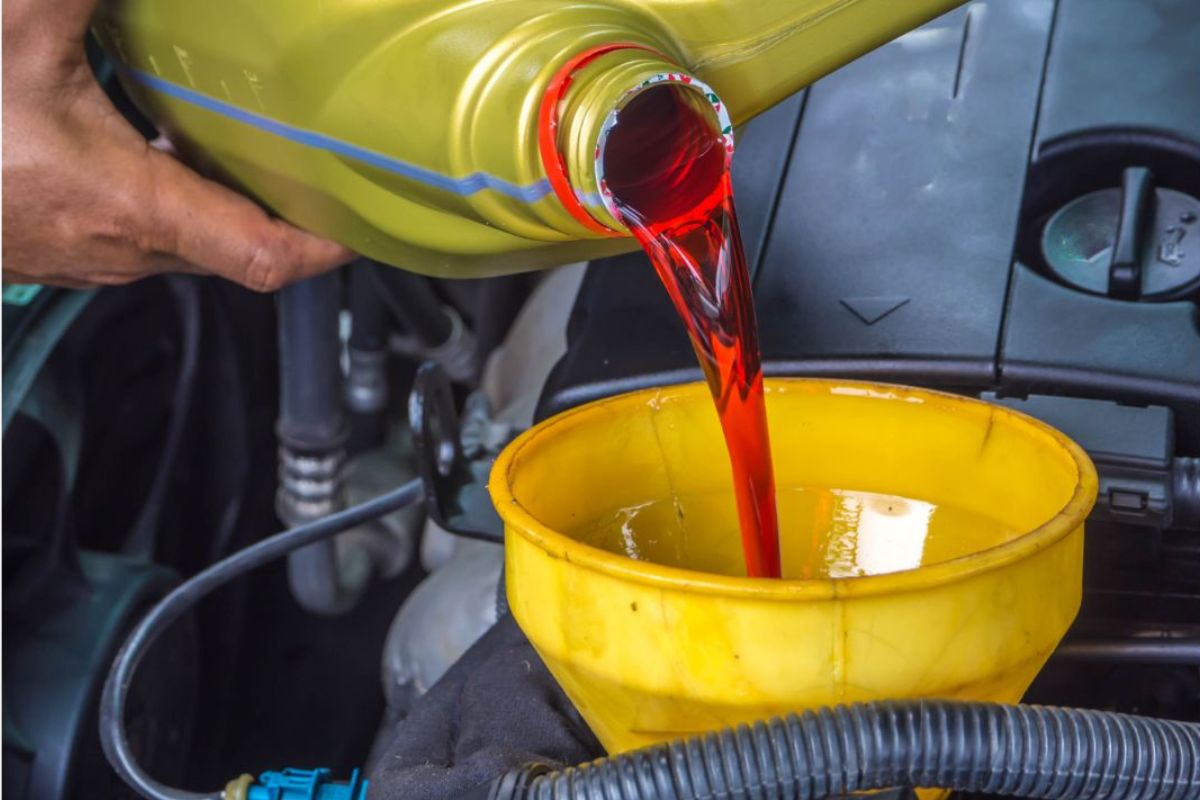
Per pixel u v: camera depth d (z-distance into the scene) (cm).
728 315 50
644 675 42
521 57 46
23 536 86
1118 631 59
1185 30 72
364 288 112
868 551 56
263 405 116
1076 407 58
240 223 68
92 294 89
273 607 118
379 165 53
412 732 57
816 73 53
